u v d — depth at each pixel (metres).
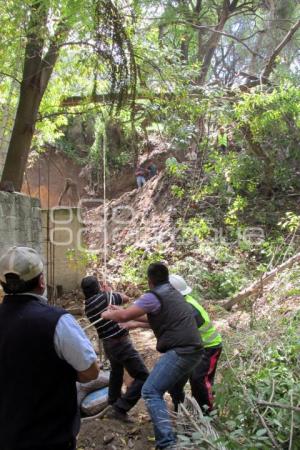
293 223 10.57
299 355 4.41
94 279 4.71
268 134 13.30
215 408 4.20
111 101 7.95
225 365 4.98
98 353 6.50
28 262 2.47
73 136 20.86
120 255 13.53
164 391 3.85
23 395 2.33
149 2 9.78
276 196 13.13
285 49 18.52
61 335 2.35
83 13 6.43
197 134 12.41
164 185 14.74
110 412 4.64
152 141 18.50
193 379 4.43
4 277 2.48
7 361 2.36
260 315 7.61
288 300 7.92
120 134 17.66
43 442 2.30
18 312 2.42
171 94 9.64
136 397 4.57
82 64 8.44
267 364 4.51
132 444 4.25
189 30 14.95
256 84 12.69
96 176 20.33
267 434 3.64
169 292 4.04
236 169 12.66
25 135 8.48
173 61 9.52
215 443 3.41
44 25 6.60
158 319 3.96
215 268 11.13
